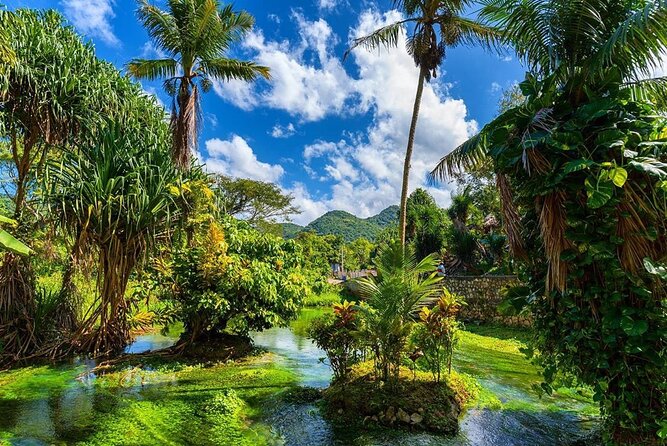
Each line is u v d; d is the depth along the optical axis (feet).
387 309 14.67
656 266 9.22
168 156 24.49
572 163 9.18
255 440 12.41
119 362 21.29
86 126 23.02
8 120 21.76
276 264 26.08
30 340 21.80
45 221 20.66
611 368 9.91
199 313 22.98
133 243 21.26
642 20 9.18
